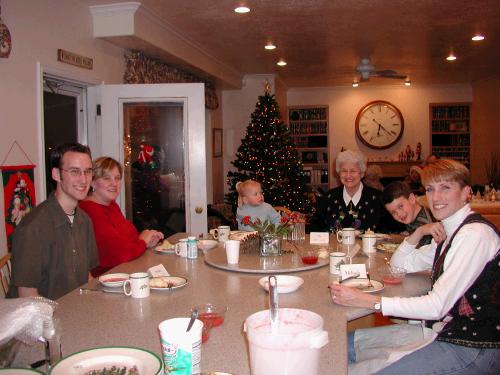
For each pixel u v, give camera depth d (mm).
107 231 2615
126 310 1695
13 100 3275
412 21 4863
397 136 9578
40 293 2189
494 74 8312
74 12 3936
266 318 1144
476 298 1604
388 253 2625
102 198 2818
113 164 2854
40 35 3523
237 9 4293
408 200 2740
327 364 1220
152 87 4438
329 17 4680
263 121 7145
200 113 4535
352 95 9742
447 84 9500
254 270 2189
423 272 2211
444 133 9594
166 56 5180
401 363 1574
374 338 1896
